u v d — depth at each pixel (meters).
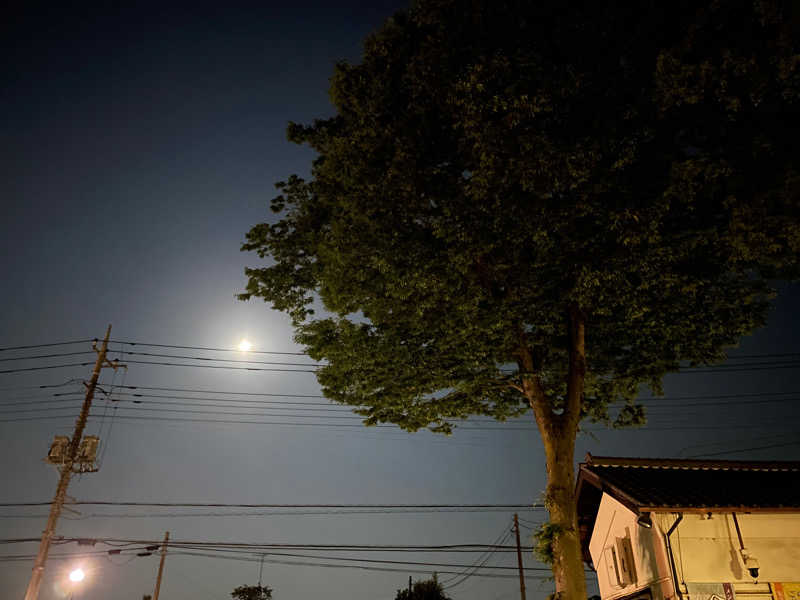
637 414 16.94
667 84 10.34
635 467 17.80
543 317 14.33
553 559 12.70
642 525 12.91
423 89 12.39
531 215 11.94
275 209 16.09
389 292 13.18
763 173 10.28
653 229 11.34
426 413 15.97
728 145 10.70
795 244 10.66
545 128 11.50
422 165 12.70
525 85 10.95
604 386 16.81
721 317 14.34
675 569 12.47
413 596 41.00
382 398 15.34
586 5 11.56
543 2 11.88
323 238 15.05
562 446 13.86
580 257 12.41
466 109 11.38
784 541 12.94
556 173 11.17
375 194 12.80
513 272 13.32
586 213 11.68
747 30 10.38
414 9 12.66
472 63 11.68
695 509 12.65
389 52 12.98
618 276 12.16
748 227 10.74
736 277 13.88
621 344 15.95
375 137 12.81
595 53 11.54
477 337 13.82
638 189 11.81
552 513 13.13
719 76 10.07
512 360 15.48
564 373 16.69
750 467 18.11
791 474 17.38
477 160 12.18
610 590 16.95
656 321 14.36
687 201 11.34
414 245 12.88
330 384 15.78
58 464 25.62
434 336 14.38
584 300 12.73
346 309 14.34
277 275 15.97
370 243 13.09
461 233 12.17
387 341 14.43
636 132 11.14
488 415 16.83
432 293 13.21
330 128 14.95
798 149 10.00
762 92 9.96
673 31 11.38
